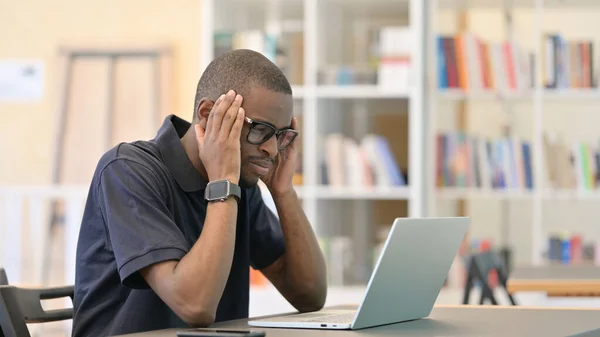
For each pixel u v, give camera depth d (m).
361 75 5.98
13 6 7.85
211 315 2.19
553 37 6.03
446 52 5.99
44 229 7.66
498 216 6.70
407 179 6.20
